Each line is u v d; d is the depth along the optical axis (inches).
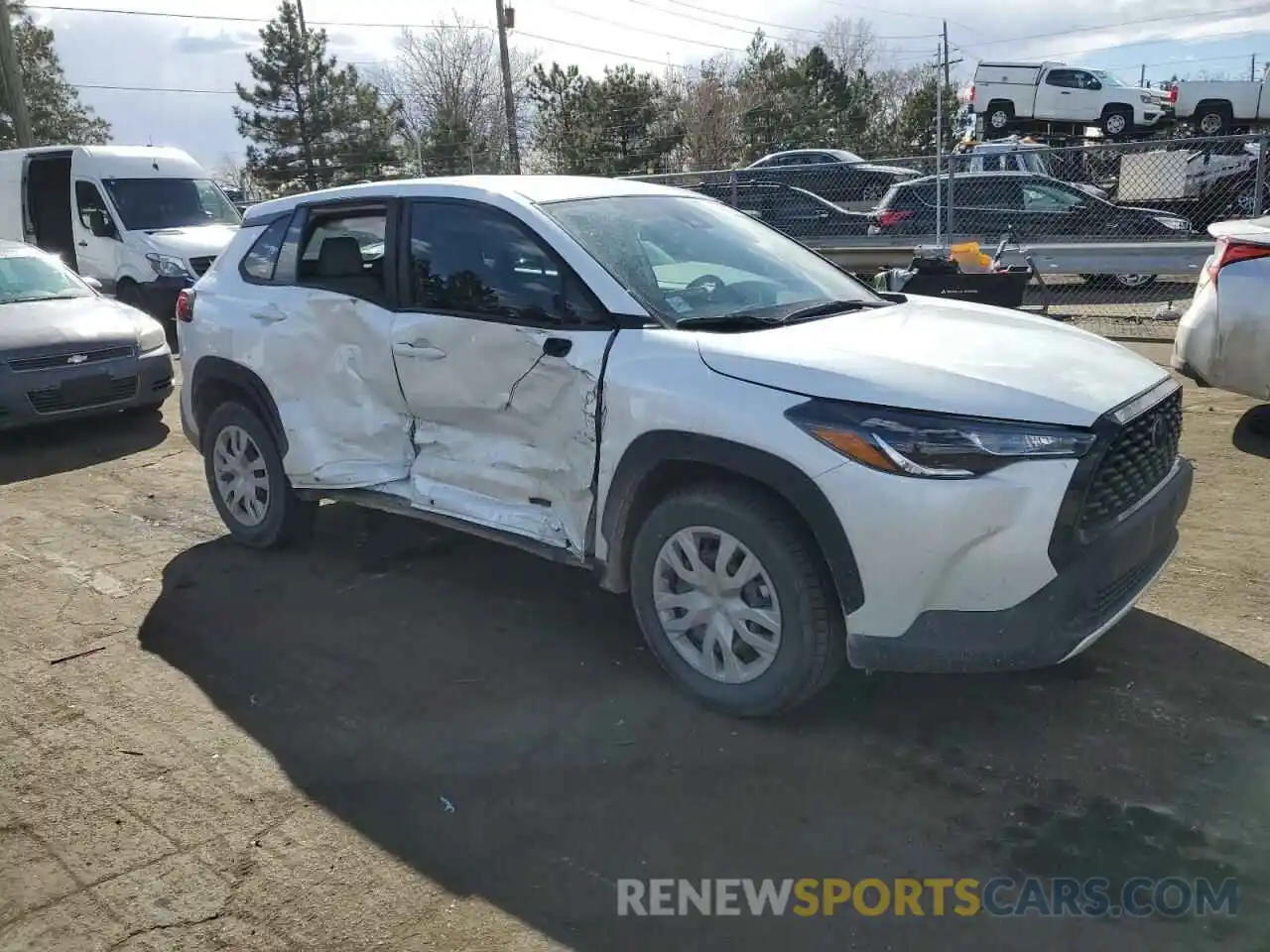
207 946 102.8
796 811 121.2
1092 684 145.7
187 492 259.9
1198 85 984.9
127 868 115.0
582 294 149.9
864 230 606.2
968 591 121.2
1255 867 109.1
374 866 114.1
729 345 136.7
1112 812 118.6
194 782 130.8
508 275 159.2
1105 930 101.3
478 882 111.2
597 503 147.8
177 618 180.5
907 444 119.9
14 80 853.2
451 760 134.2
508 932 103.6
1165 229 560.7
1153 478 139.2
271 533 206.1
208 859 116.0
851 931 102.5
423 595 187.5
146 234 534.9
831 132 2102.6
